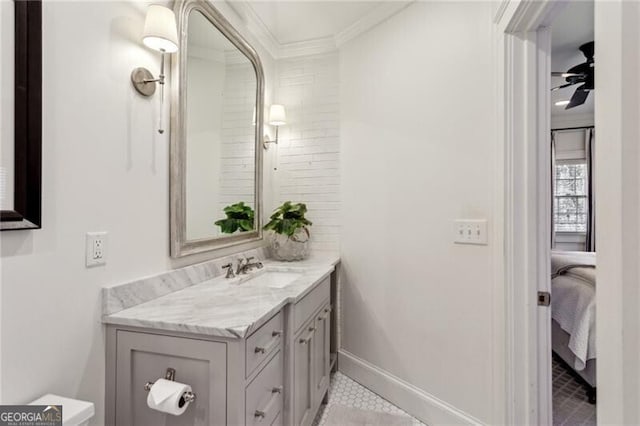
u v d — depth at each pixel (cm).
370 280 221
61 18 99
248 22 219
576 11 227
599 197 63
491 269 157
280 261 235
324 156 258
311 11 215
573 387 224
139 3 129
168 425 109
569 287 230
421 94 190
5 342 86
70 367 103
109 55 116
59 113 99
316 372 181
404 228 199
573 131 469
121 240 121
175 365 108
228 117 197
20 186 88
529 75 140
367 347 223
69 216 102
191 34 162
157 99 139
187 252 154
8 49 86
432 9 185
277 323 134
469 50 167
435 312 182
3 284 86
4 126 85
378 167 216
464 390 169
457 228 171
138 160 129
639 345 55
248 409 108
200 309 121
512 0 130
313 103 262
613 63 59
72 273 104
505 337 143
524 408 141
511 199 142
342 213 244
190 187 161
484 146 161
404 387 197
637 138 55
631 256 56
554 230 477
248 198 222
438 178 181
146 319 110
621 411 58
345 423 184
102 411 113
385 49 212
